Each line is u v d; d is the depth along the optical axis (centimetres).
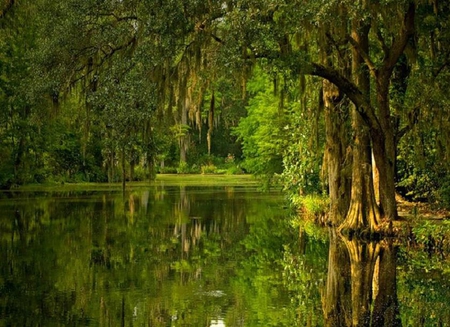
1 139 3875
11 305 1254
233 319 1166
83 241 2091
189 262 1745
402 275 1527
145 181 5634
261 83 3500
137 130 1908
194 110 1950
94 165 5388
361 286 1430
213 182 5584
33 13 2297
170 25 1647
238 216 2891
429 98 2005
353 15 1608
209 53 1750
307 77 2250
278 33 1588
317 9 1553
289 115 3297
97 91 1805
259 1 1555
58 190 4378
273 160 3441
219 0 1653
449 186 2350
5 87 3316
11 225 2456
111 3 1862
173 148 6994
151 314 1195
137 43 1822
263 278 1534
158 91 1773
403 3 1745
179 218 2786
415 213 2052
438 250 1797
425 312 1213
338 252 1839
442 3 1869
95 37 1895
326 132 2252
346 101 2200
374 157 1981
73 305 1258
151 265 1694
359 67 2011
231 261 1770
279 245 2067
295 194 2981
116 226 2483
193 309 1234
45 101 2033
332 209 2256
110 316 1178
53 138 4441
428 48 2100
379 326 1136
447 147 2166
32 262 1703
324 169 2367
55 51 1938
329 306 1255
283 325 1135
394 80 2248
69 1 1888
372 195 2022
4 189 4359
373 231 1984
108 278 1512
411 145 2422
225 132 7188
